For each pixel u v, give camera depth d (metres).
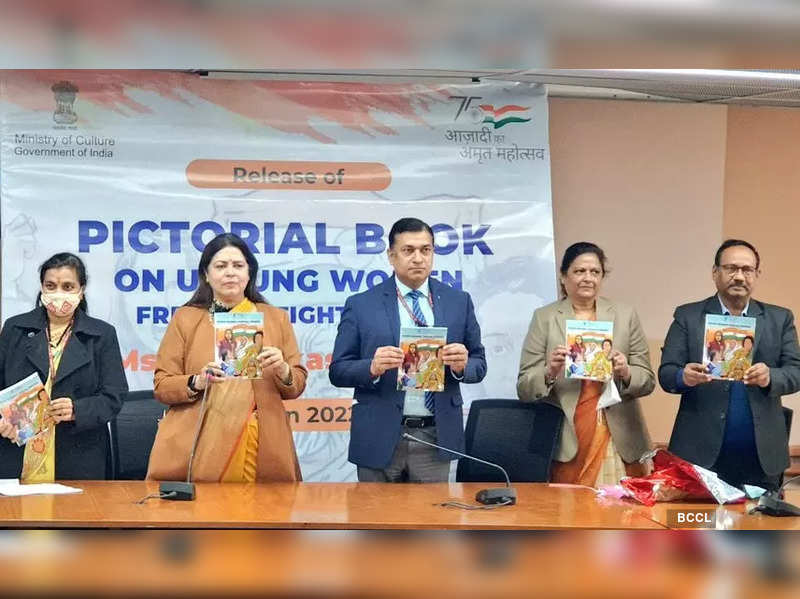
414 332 4.54
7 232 5.55
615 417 5.05
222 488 4.16
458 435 4.77
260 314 4.23
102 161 5.64
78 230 5.61
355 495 4.04
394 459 4.76
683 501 4.02
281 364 4.29
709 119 6.51
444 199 5.86
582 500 4.02
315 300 5.79
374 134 5.83
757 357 5.10
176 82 5.69
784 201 6.66
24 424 4.11
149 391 4.92
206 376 4.21
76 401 4.36
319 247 5.80
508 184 5.90
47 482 4.33
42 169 5.59
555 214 6.37
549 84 5.97
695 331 5.17
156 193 5.68
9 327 4.52
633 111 6.42
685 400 5.21
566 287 5.16
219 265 4.45
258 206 5.75
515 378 5.89
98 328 4.57
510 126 5.90
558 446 5.05
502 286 5.89
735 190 6.60
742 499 4.00
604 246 6.42
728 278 5.09
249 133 5.75
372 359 4.71
